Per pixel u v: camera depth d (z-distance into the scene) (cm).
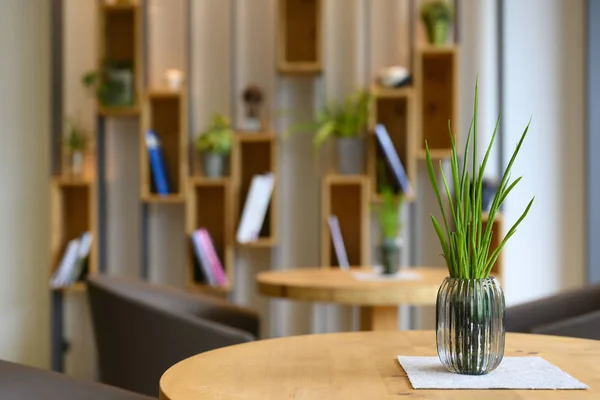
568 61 413
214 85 424
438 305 133
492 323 128
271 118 421
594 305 263
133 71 406
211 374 129
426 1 403
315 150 419
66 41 428
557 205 413
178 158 419
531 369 133
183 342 229
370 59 419
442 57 405
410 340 162
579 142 412
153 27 426
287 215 422
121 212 427
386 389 120
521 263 414
